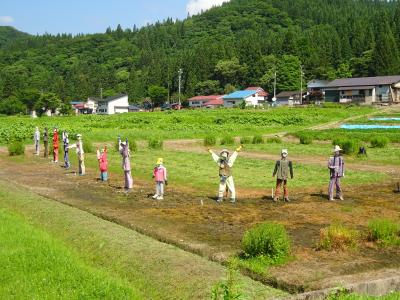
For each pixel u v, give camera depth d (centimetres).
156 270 970
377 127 5703
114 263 1031
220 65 13838
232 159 1678
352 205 1631
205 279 907
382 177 2280
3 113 12119
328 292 816
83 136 4628
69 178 2241
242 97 11725
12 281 895
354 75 12288
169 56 19800
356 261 1026
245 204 1644
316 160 2994
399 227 1277
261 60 13412
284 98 11694
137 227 1305
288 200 1711
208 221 1380
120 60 19388
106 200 1697
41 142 4331
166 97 13788
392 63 11312
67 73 18275
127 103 13400
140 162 2856
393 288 883
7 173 2400
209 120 7094
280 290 878
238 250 1089
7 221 1296
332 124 6512
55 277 911
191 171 2445
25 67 18388
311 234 1247
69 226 1302
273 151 3591
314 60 12750
